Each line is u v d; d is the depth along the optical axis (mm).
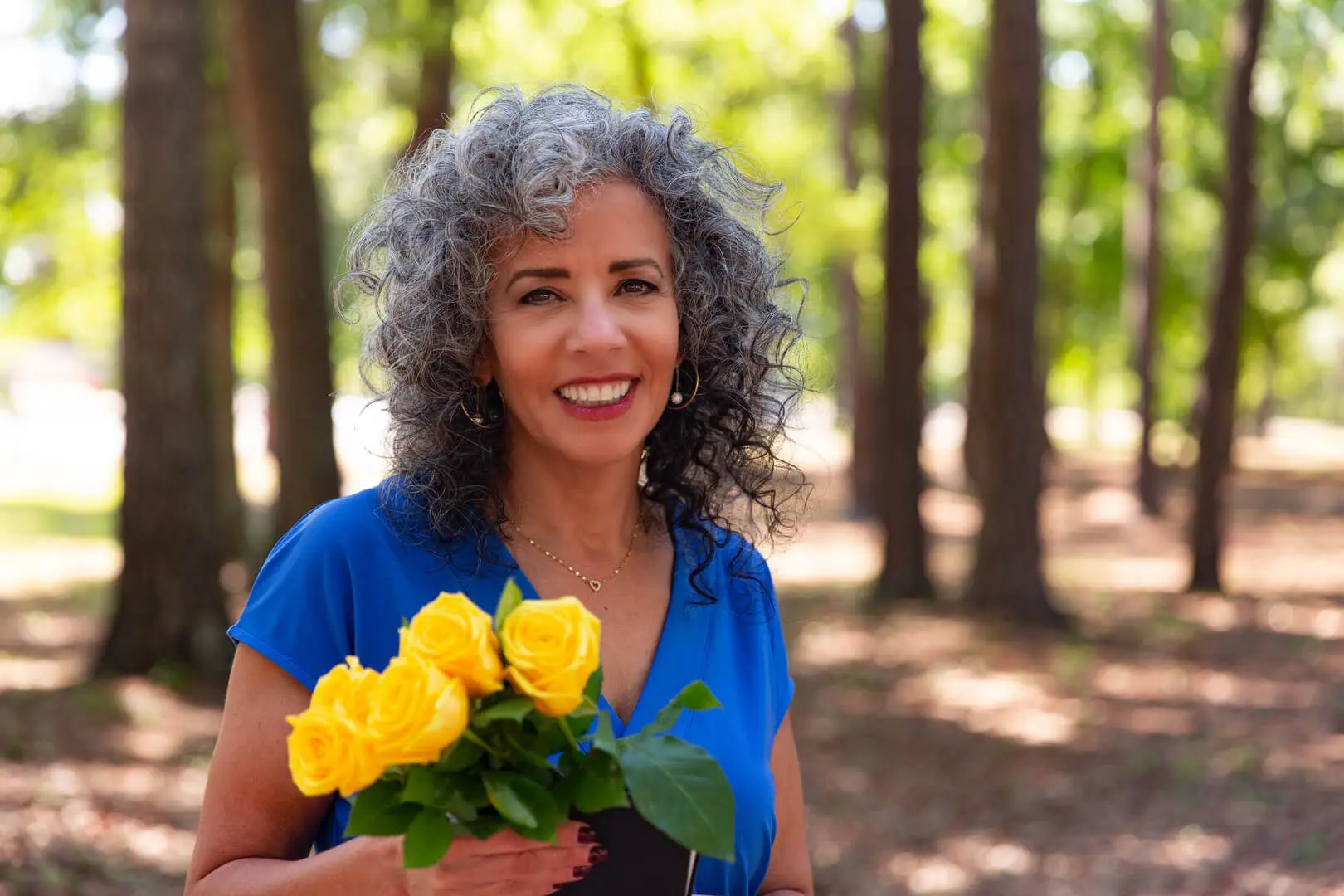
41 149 15078
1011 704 9656
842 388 31359
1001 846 6773
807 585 15117
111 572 14984
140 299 8664
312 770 1321
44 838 5578
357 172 18062
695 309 1930
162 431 8727
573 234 1772
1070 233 26625
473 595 1815
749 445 2061
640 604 1953
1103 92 24281
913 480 13398
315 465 10016
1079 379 40656
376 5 13055
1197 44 23531
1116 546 19078
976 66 21109
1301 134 22359
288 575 1778
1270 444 42531
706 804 1412
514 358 1774
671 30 12664
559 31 12516
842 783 7844
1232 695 9789
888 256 13211
